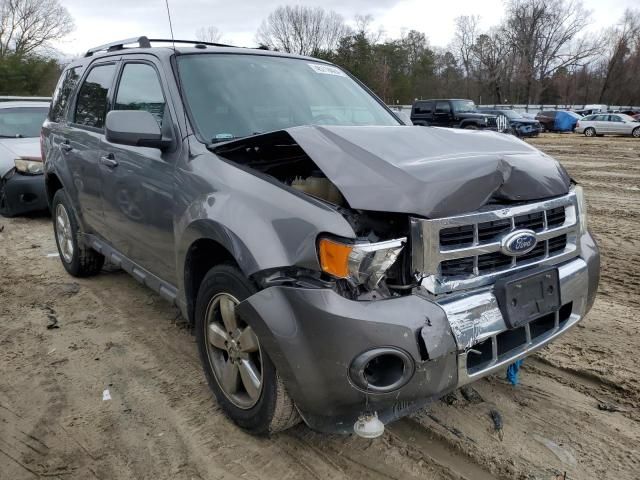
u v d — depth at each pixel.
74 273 5.17
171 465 2.63
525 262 2.55
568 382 3.33
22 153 7.81
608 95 69.00
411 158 2.48
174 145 3.20
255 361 2.66
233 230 2.51
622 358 3.59
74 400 3.19
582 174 12.91
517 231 2.47
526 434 2.83
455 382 2.32
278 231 2.37
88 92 4.63
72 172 4.60
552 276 2.60
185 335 4.01
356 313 2.16
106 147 3.97
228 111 3.35
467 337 2.29
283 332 2.27
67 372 3.50
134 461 2.66
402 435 2.84
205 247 2.93
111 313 4.42
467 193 2.32
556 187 2.67
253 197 2.55
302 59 4.16
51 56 51.84
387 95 59.59
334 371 2.20
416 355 2.21
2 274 5.44
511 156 2.64
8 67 46.41
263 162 3.04
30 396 3.23
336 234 2.20
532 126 27.75
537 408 3.06
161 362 3.61
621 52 67.38
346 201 2.34
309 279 2.28
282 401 2.48
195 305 3.11
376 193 2.26
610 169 13.85
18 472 2.59
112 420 2.99
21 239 6.86
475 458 2.66
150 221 3.40
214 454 2.70
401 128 2.88
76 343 3.90
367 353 2.16
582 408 3.06
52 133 5.16
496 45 74.56
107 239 4.30
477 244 2.36
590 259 2.89
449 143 2.75
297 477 2.54
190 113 3.24
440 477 2.53
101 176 4.03
